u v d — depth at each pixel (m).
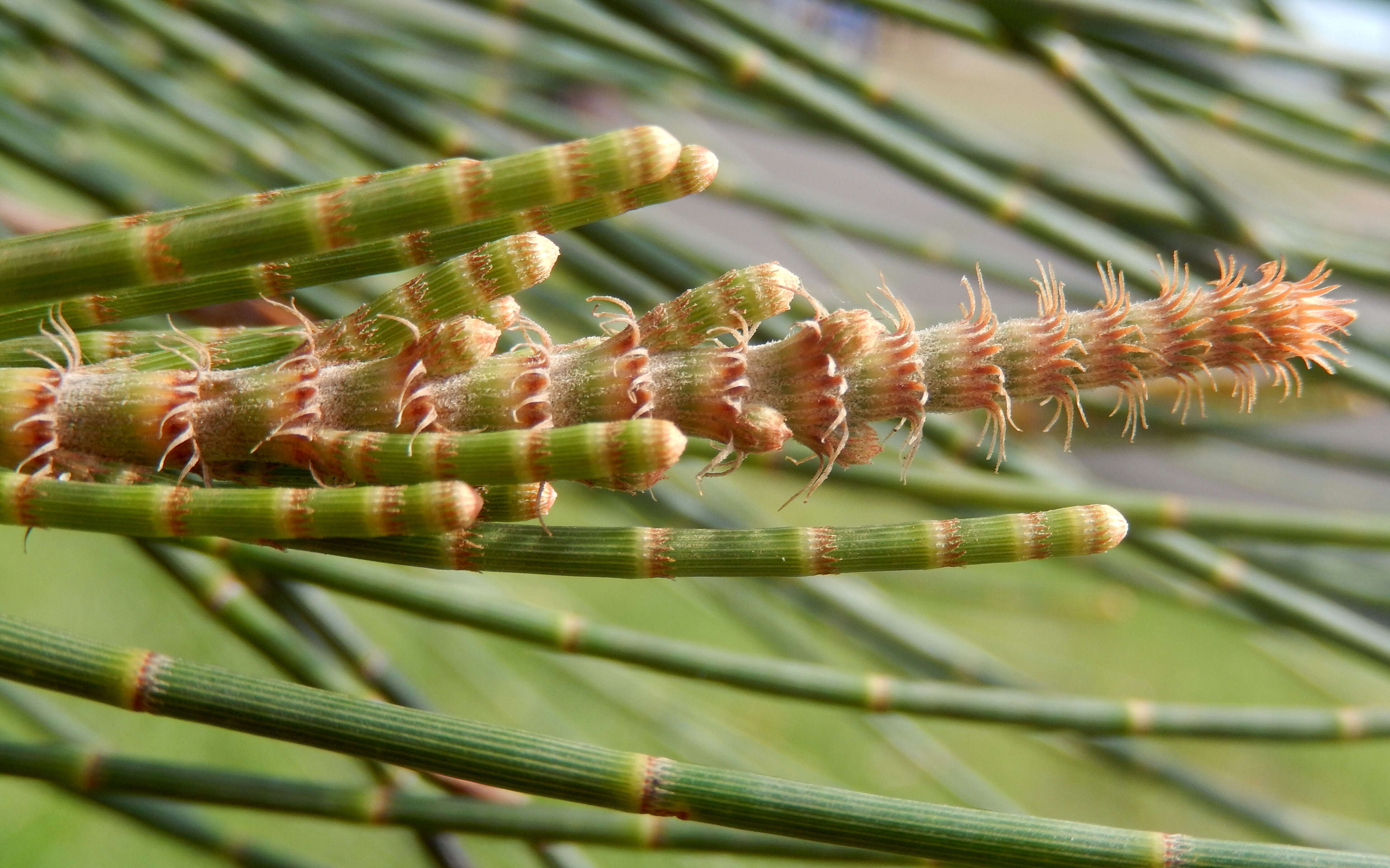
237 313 0.09
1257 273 0.11
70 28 0.12
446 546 0.07
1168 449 0.13
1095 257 0.11
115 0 0.11
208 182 0.13
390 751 0.08
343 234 0.07
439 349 0.07
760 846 0.09
